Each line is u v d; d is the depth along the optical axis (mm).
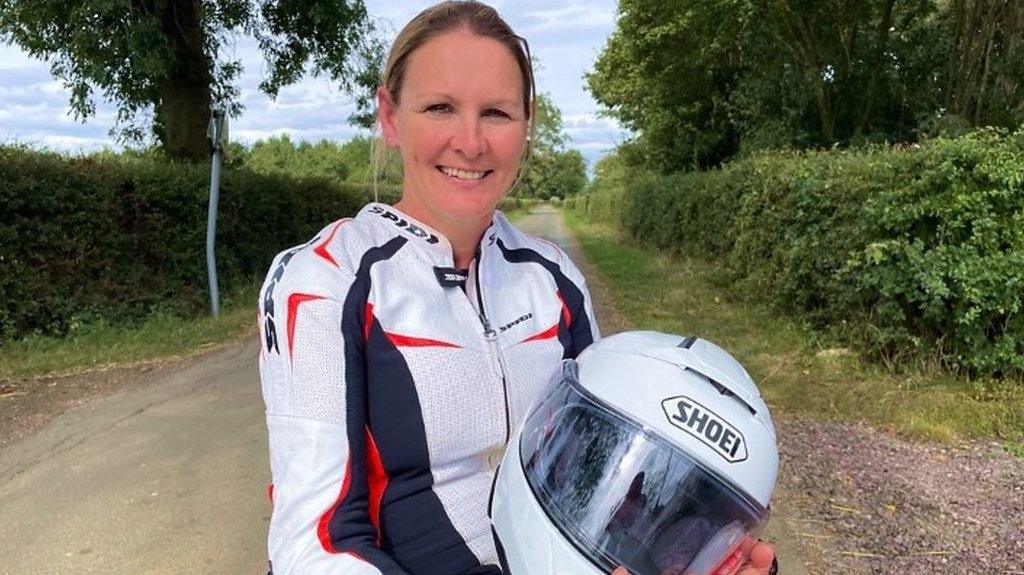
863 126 17047
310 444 1331
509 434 1506
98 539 3857
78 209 9500
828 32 16891
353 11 15266
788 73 18375
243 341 9078
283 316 1377
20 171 8703
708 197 15539
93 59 12289
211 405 6195
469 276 1569
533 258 1710
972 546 3682
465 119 1465
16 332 8562
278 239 14859
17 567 3605
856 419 5688
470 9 1526
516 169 1555
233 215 12805
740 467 1329
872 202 6879
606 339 1590
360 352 1388
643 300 11969
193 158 14547
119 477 4664
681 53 22828
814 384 6555
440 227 1527
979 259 6227
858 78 17125
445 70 1463
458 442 1437
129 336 9047
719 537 1334
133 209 10461
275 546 1312
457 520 1423
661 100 26734
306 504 1309
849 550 3652
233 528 3947
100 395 6578
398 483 1407
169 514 4125
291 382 1359
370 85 15219
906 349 6832
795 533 3828
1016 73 13688
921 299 6484
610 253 22125
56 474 4742
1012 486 4402
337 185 18188
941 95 16266
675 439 1317
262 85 16109
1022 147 6457
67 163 9539
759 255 10695
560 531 1321
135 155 14672
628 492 1312
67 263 9336
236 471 4715
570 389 1425
